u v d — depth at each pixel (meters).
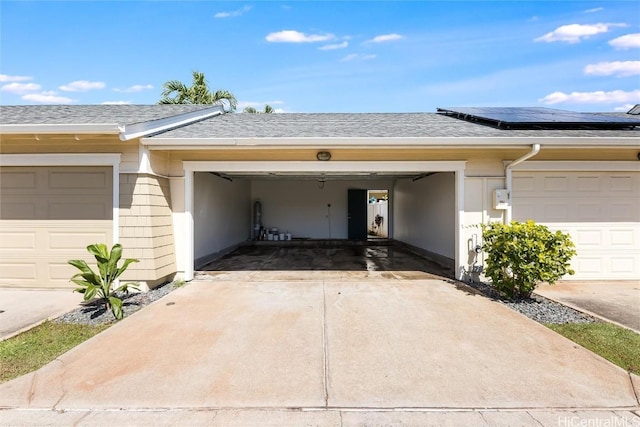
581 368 3.31
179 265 7.05
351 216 15.25
